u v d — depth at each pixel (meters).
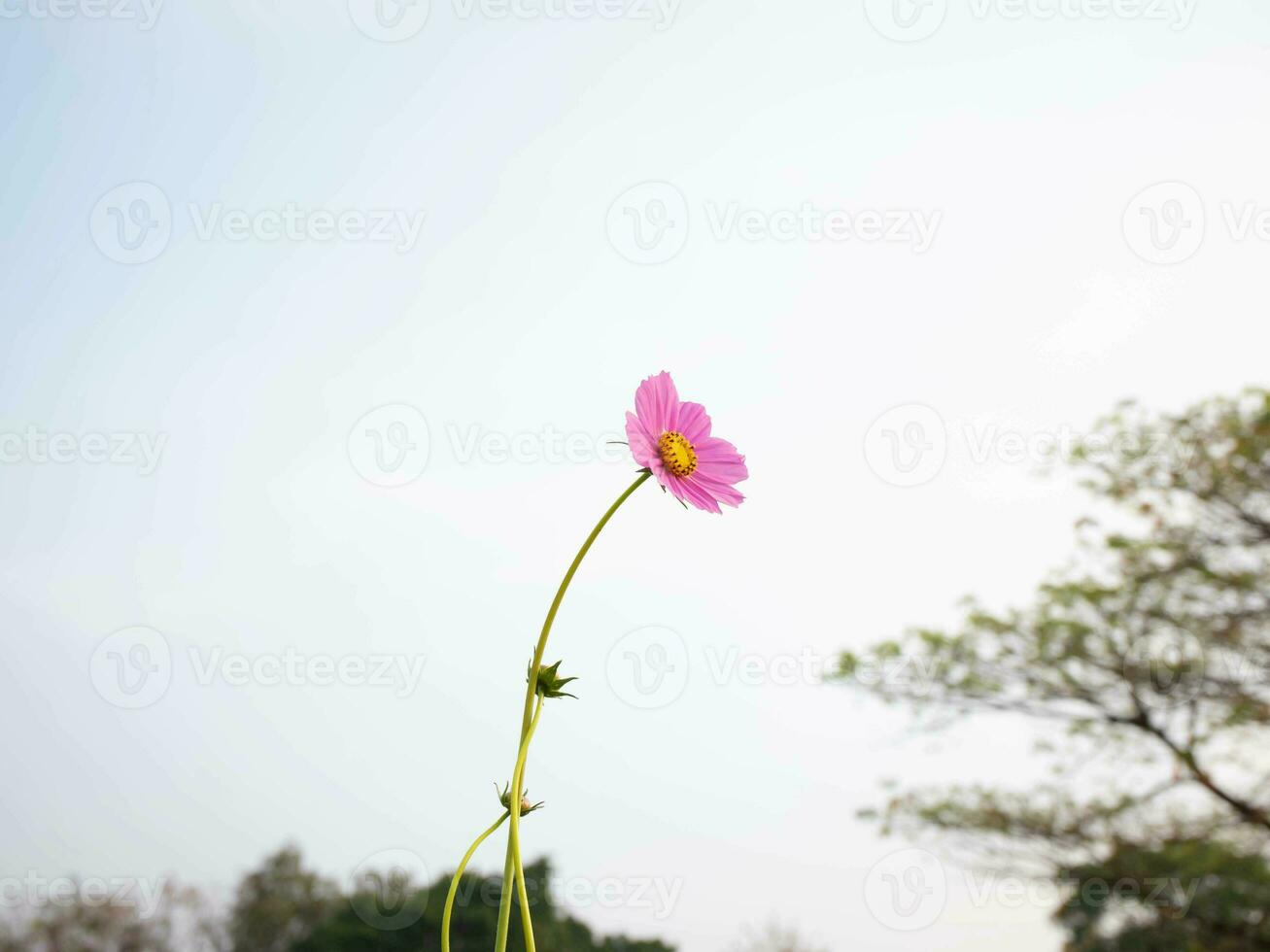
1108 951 5.27
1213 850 5.09
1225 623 5.29
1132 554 5.44
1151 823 5.30
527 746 0.74
